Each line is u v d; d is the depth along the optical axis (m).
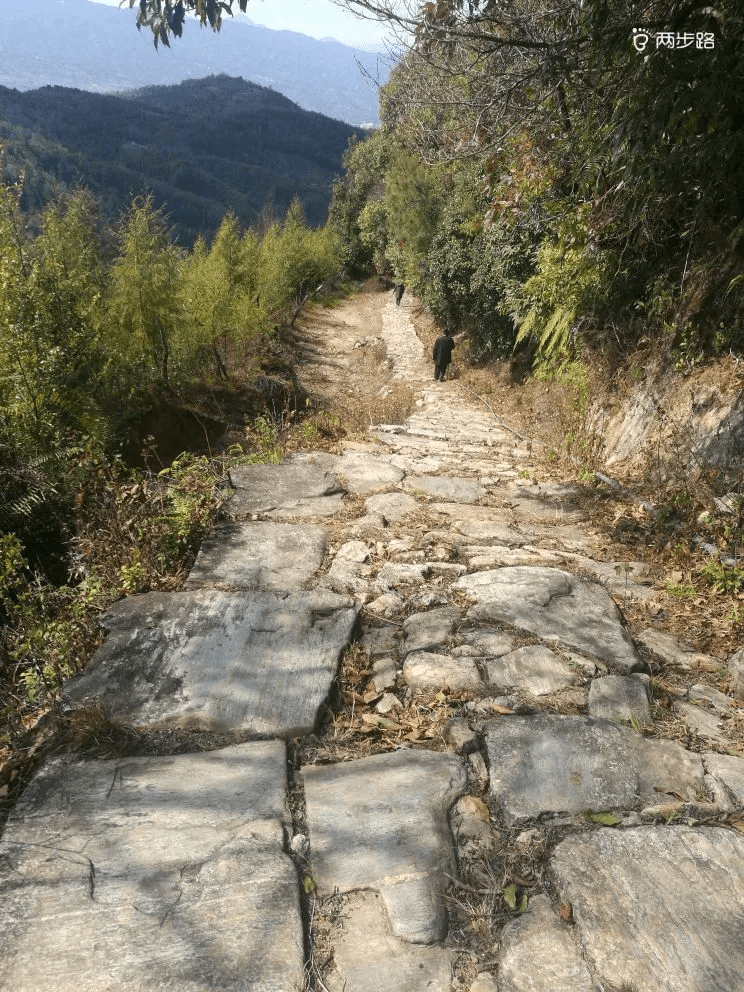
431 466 6.74
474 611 3.51
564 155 8.66
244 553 4.06
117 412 13.64
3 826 2.08
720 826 2.20
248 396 17.62
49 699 3.18
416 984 1.65
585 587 3.85
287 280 28.81
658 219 7.55
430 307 23.50
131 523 4.05
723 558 4.36
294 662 2.95
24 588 4.94
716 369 6.31
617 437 7.46
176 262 15.77
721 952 1.74
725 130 5.60
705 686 3.12
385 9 6.38
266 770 2.34
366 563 4.06
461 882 1.96
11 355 9.95
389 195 26.06
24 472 7.94
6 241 11.06
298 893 1.85
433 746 2.56
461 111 8.73
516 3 7.52
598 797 2.31
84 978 1.59
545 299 10.45
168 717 2.58
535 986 1.65
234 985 1.60
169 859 1.94
